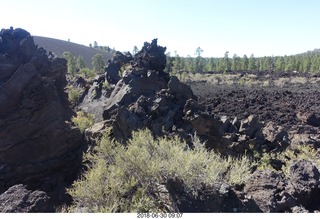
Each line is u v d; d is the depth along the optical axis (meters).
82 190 5.07
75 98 21.28
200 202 4.93
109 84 20.44
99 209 4.73
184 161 5.34
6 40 13.63
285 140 12.32
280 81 48.56
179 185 5.16
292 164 6.30
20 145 10.40
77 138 11.28
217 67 68.62
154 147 6.75
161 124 11.35
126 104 14.08
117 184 5.08
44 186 10.38
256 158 10.92
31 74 11.26
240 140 11.60
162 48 18.69
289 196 5.24
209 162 5.91
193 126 11.72
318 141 15.65
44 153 10.66
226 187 5.30
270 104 25.36
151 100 12.69
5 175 9.93
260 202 5.17
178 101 13.15
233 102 26.12
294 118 21.42
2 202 5.31
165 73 17.91
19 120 10.45
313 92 31.44
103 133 10.46
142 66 17.53
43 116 10.75
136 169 5.53
